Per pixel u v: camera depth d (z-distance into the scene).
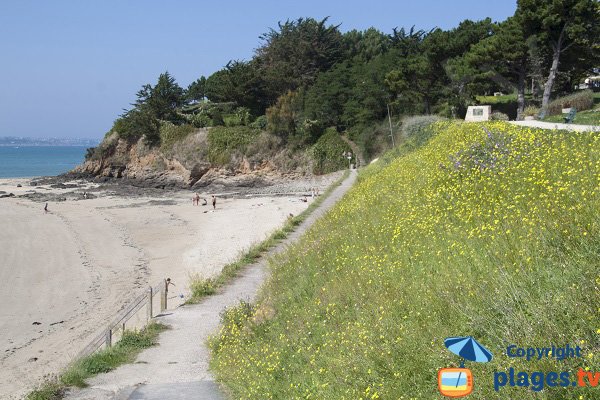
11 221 53.78
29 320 25.45
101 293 29.78
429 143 31.09
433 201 14.57
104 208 63.22
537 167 13.59
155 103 93.25
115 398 9.91
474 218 11.73
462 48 60.44
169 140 89.50
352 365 7.98
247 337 12.25
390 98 74.38
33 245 42.72
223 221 52.72
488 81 56.81
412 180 19.94
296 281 14.55
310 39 96.62
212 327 14.76
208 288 18.41
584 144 15.71
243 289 18.23
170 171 88.75
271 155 83.88
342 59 96.88
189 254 39.22
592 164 12.10
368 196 21.44
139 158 91.88
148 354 12.88
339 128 84.00
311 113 84.31
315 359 9.16
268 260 20.00
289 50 98.50
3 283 31.89
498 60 51.12
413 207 15.20
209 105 96.69
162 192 80.94
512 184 12.94
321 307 11.29
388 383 7.09
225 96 93.00
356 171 65.19
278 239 25.55
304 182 79.25
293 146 83.38
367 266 11.72
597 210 8.70
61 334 23.42
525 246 8.53
